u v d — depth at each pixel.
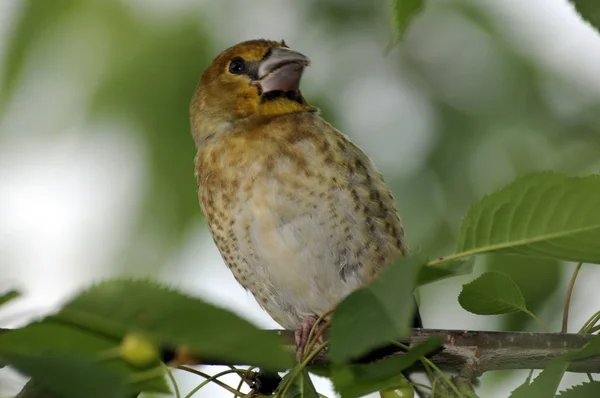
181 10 10.81
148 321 3.64
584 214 4.27
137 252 10.12
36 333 4.04
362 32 11.88
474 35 11.68
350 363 4.96
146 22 10.56
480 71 11.60
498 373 9.71
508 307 5.37
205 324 3.62
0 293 3.75
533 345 6.09
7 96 9.94
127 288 3.63
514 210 4.34
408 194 11.05
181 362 4.86
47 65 10.08
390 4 4.46
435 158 11.17
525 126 11.29
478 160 11.21
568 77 11.48
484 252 4.35
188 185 10.27
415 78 11.77
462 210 10.95
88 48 10.29
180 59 10.59
